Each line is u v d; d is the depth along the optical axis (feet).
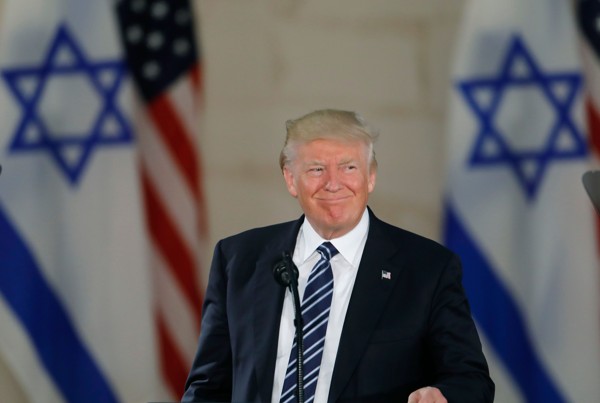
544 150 38.19
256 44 41.52
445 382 21.75
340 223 23.03
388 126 41.09
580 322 38.04
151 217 39.50
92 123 38.93
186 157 39.65
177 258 39.42
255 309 23.47
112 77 39.09
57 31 39.09
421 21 41.04
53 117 38.91
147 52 39.83
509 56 38.78
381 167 40.88
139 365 39.09
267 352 22.79
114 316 39.09
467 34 39.34
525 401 38.22
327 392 22.24
